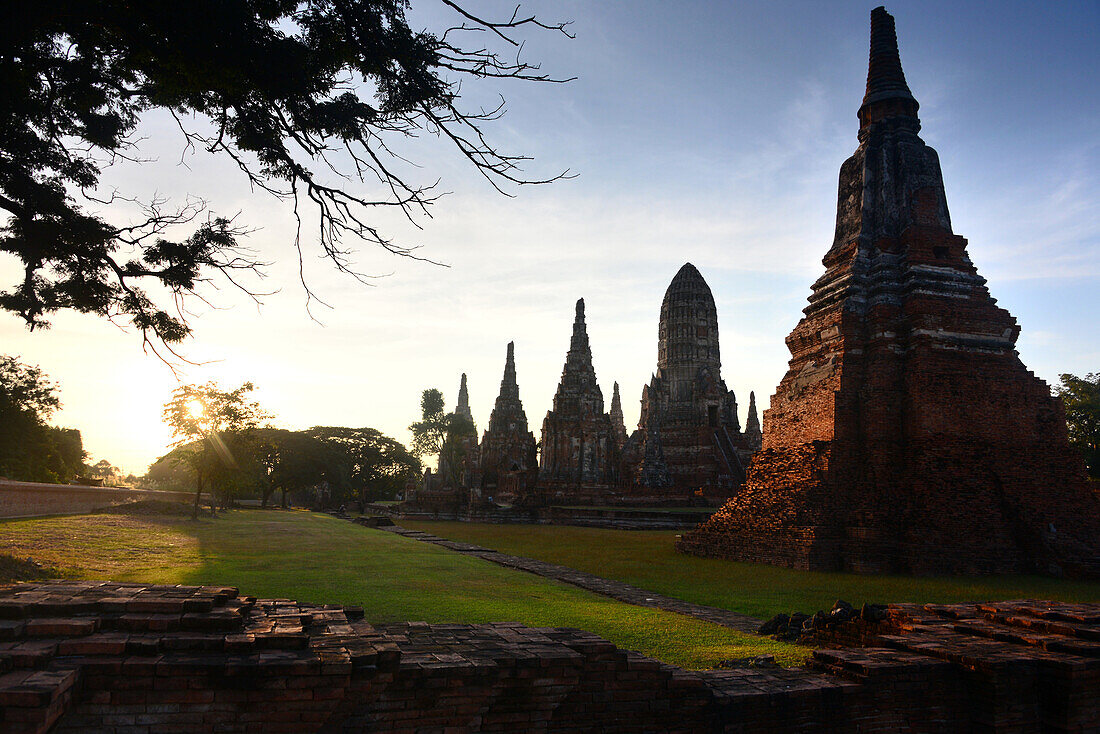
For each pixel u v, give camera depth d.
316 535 31.44
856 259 28.23
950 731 7.75
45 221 13.86
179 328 15.45
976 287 27.02
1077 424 49.16
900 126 29.67
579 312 72.88
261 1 9.87
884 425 25.39
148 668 5.45
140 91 12.38
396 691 6.07
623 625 12.19
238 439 45.69
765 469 29.00
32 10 9.20
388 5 10.02
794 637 11.81
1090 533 23.88
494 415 82.94
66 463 64.62
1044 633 8.70
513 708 6.41
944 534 22.62
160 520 38.34
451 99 10.34
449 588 15.60
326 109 10.88
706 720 6.98
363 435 100.50
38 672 5.20
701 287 77.12
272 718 5.58
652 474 67.06
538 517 56.50
